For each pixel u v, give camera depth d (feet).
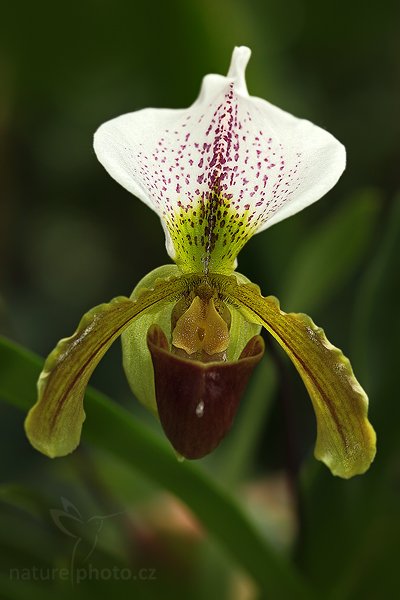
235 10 2.01
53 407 1.30
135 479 1.77
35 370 1.41
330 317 2.30
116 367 2.36
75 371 1.30
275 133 1.29
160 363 1.33
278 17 2.55
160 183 1.30
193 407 1.32
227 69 1.78
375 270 1.56
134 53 2.15
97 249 2.68
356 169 2.63
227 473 1.74
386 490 1.58
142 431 1.44
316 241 1.69
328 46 2.69
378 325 1.56
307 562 1.56
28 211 2.66
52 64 2.39
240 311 1.37
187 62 1.78
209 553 1.70
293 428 1.51
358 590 1.59
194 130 1.29
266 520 1.85
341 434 1.34
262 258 1.78
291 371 2.20
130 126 1.28
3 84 2.43
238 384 1.33
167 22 1.77
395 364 1.54
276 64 2.42
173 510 1.71
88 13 2.21
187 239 1.33
